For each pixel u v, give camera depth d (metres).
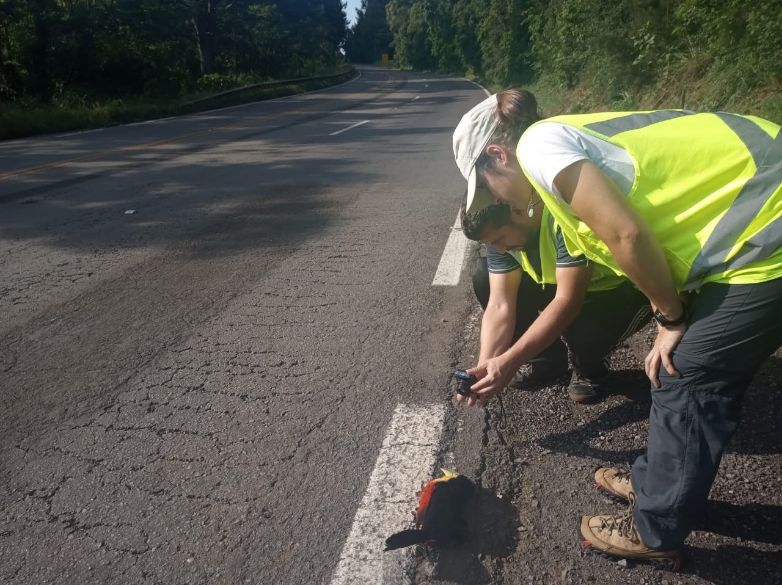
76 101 23.92
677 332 1.83
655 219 1.74
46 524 2.36
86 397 3.21
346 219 6.57
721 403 1.81
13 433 2.93
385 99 29.64
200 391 3.22
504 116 2.08
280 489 2.48
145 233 6.30
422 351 3.53
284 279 4.79
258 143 13.65
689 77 11.48
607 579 2.03
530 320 2.95
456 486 2.27
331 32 62.75
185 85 30.72
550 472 2.53
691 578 2.02
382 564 2.11
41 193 8.55
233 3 42.72
